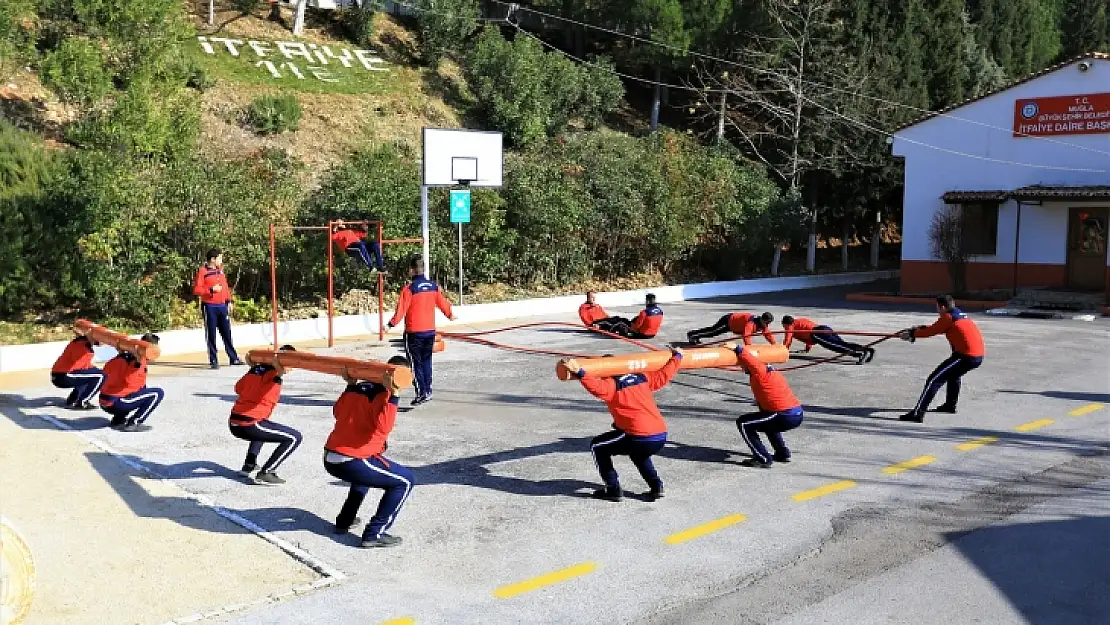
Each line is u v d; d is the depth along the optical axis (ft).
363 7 122.72
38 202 55.83
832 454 31.76
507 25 138.00
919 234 94.02
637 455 25.88
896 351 55.31
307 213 66.23
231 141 88.33
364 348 55.62
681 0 121.39
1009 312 75.61
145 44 76.38
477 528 24.04
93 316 56.75
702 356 27.66
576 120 125.70
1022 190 82.64
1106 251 79.82
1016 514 25.50
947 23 119.96
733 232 99.66
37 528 23.50
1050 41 159.22
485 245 76.74
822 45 113.09
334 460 21.94
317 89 107.14
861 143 113.09
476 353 54.08
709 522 24.71
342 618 18.56
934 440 33.68
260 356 27.30
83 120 72.23
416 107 111.65
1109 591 20.30
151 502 25.76
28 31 81.25
